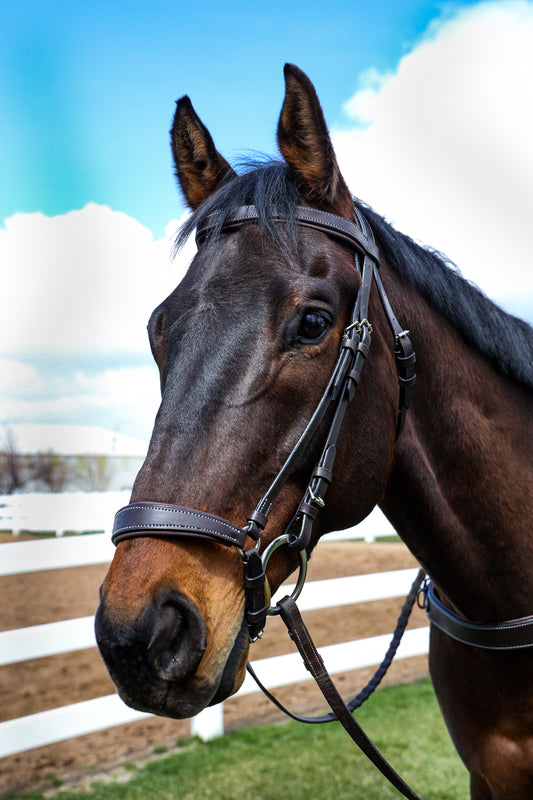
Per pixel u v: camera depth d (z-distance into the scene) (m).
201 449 1.21
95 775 3.37
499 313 1.74
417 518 1.59
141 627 1.08
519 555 1.60
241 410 1.23
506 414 1.68
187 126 1.66
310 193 1.46
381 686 4.67
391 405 1.45
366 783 3.27
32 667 4.98
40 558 4.54
